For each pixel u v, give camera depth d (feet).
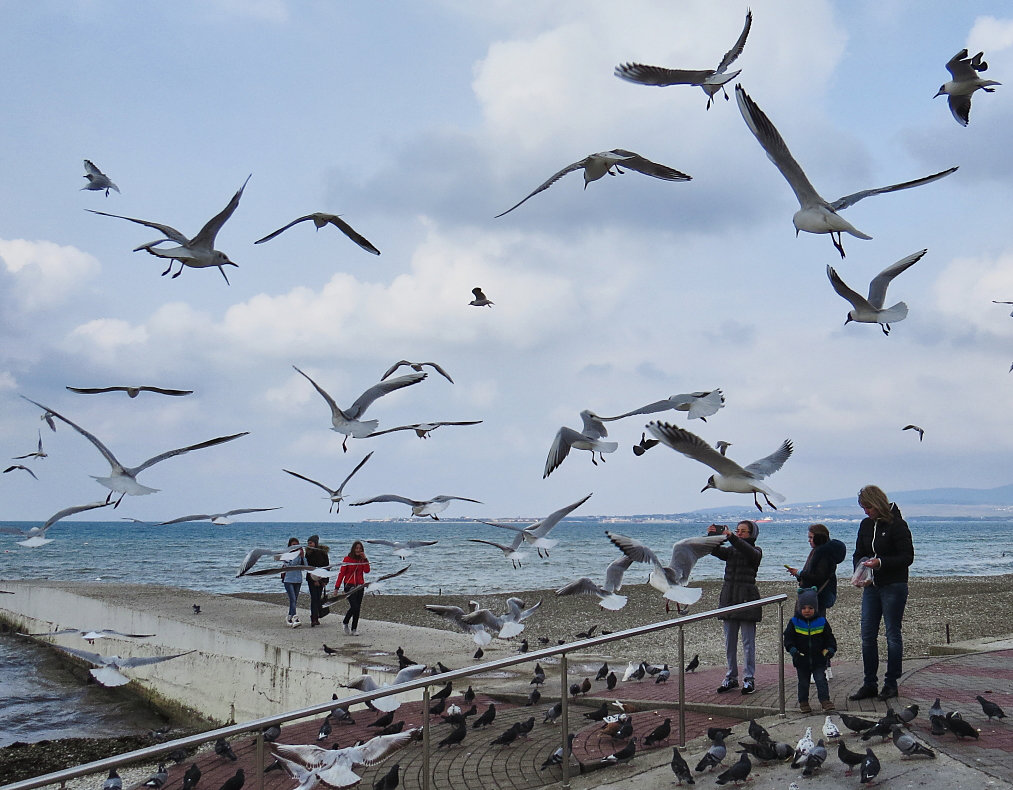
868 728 29.91
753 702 37.01
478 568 233.14
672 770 29.07
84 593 93.30
